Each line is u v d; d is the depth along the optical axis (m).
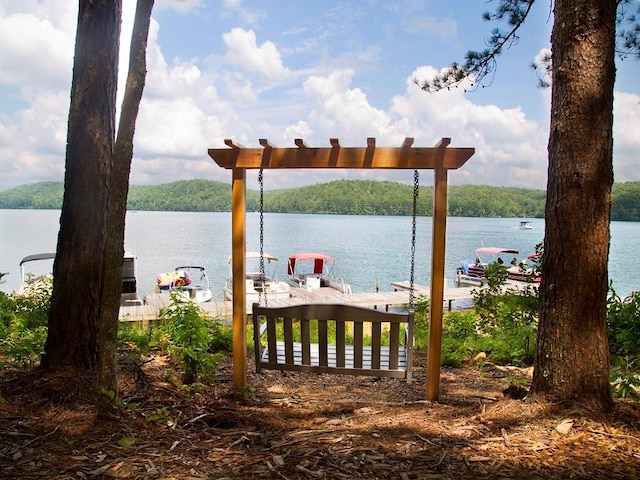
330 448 2.61
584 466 2.33
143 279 28.41
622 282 25.08
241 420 3.17
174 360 4.72
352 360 4.20
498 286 7.01
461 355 5.57
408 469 2.34
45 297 7.27
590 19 2.97
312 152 3.74
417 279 29.44
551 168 3.15
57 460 2.32
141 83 2.76
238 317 3.94
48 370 3.52
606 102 2.98
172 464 2.36
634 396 3.07
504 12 6.71
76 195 3.68
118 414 2.87
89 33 3.72
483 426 2.89
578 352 3.01
